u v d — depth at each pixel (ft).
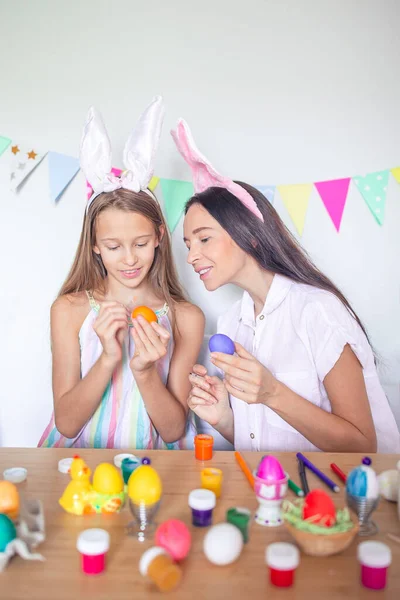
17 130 6.31
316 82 6.37
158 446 5.24
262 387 3.83
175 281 5.59
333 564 2.37
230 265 4.69
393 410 6.47
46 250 6.38
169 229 6.28
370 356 4.65
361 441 4.15
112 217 4.96
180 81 6.35
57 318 5.28
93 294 5.35
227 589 2.18
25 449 3.70
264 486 2.72
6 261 6.39
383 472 3.06
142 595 2.13
